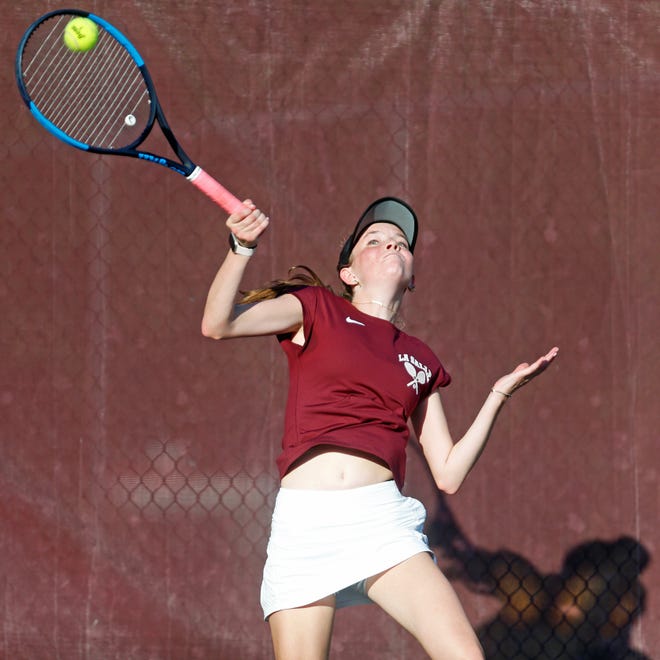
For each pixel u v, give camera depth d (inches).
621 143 693.3
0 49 657.6
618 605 667.4
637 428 677.9
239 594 648.4
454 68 687.7
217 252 668.1
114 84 663.1
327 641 387.9
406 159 680.4
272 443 660.1
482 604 661.3
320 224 672.4
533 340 678.5
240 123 671.8
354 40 682.8
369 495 384.2
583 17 697.6
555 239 685.3
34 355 650.8
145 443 651.5
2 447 643.5
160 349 658.8
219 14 674.2
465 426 669.3
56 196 660.1
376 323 416.5
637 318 684.1
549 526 668.7
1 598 633.6
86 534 642.2
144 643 638.5
